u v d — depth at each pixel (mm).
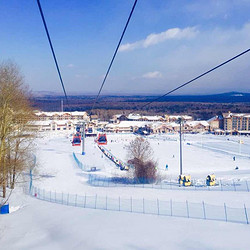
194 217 23203
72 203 28938
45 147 91250
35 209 26125
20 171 34094
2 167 30047
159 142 116750
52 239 17938
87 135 141125
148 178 42844
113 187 38812
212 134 162625
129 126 171500
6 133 28766
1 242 17453
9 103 29062
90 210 25641
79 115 171500
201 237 18281
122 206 27281
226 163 65125
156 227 20344
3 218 23062
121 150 88562
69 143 106000
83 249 16281
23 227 20484
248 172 53125
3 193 31172
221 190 35969
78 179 44438
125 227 20344
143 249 16328
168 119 188375
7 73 29047
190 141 121875
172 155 79062
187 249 16391
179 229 19906
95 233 19000
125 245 16938
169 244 17094
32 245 16922
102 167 56406
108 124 176250
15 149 31734
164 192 34812
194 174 51875
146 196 32375
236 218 22875
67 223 21344
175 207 26766
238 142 119500
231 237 18266
